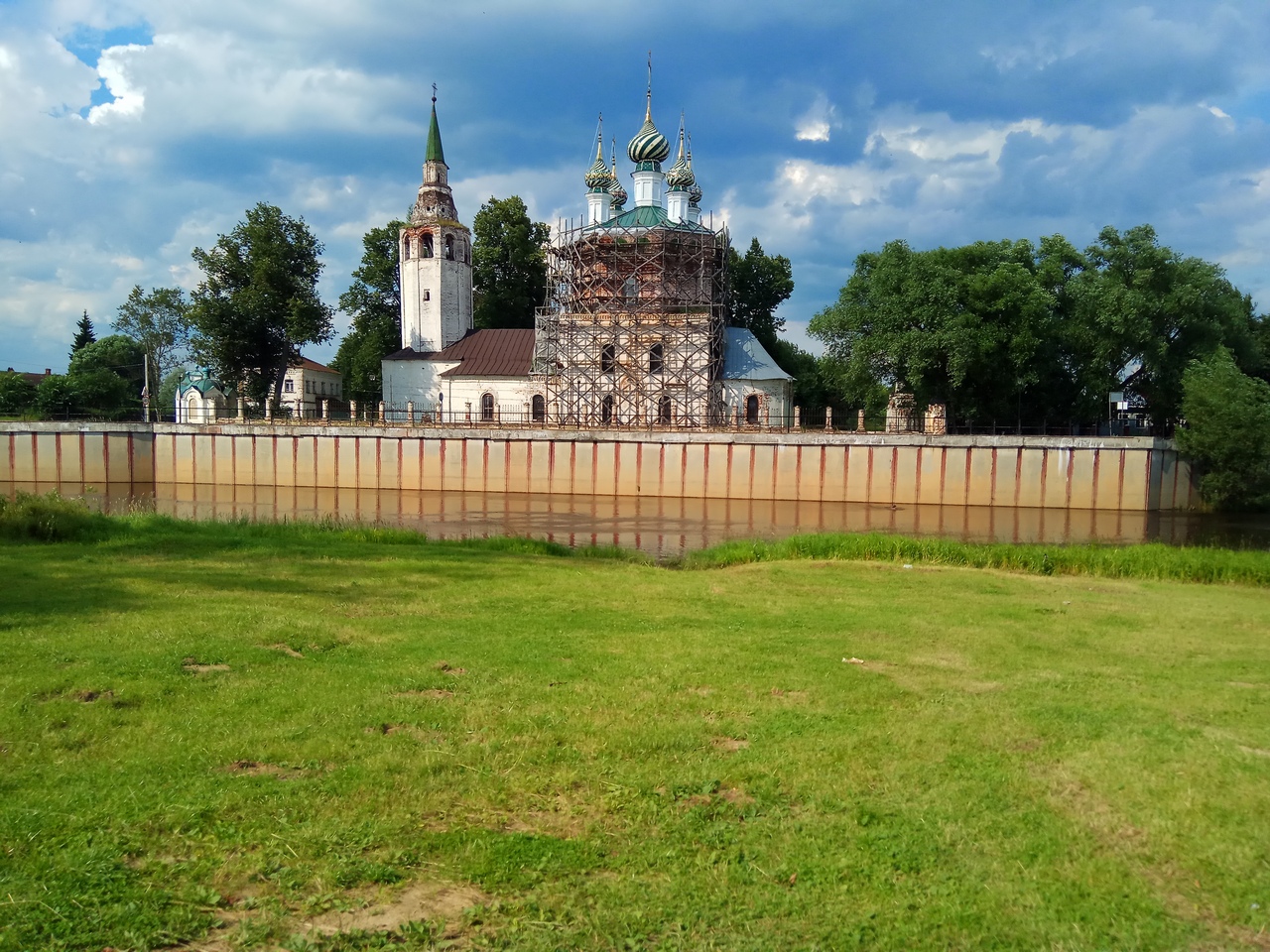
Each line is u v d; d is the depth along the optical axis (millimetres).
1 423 68688
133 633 13562
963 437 57375
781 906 6484
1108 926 6309
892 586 21562
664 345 70625
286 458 66938
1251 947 6098
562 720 10148
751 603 18516
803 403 84812
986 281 57469
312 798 7945
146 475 69312
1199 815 7902
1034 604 19109
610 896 6574
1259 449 54844
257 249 85625
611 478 62062
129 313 110875
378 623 15227
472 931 6148
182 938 6035
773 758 9125
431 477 64750
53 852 6906
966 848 7332
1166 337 61906
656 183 77625
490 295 93562
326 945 5945
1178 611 18750
